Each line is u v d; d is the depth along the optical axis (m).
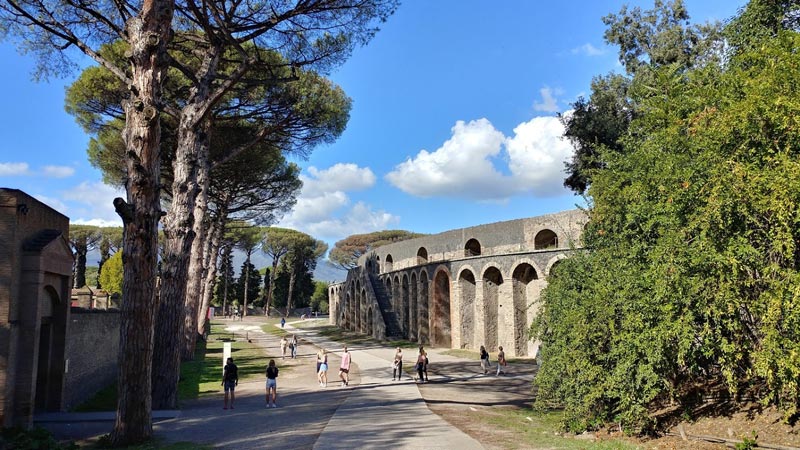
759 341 9.01
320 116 23.56
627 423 11.18
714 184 9.24
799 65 8.60
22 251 12.79
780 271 8.41
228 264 82.06
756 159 8.91
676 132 10.75
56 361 15.20
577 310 12.17
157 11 12.09
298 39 17.81
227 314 82.25
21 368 12.45
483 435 11.42
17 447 10.62
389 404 16.16
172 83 21.89
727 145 9.40
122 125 25.56
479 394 19.28
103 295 25.77
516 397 18.59
